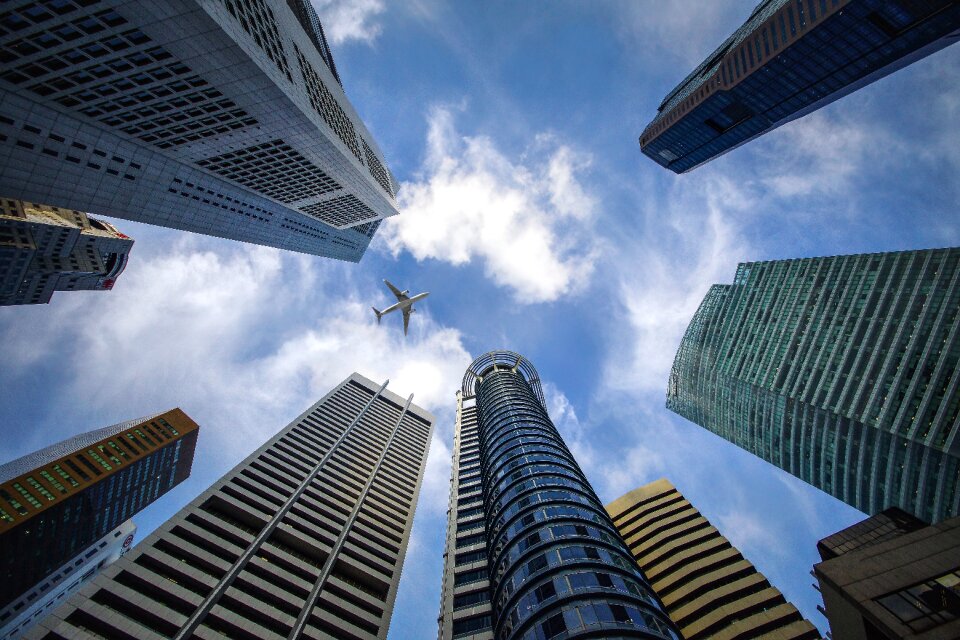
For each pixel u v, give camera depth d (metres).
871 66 83.62
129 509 111.94
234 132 48.91
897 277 75.81
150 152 49.53
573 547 34.06
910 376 66.69
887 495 67.81
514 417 64.06
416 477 81.88
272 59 41.78
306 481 63.72
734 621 40.59
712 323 121.44
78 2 29.67
